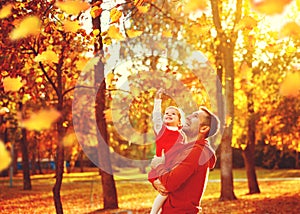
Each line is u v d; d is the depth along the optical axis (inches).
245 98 917.8
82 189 1246.9
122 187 1305.4
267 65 754.2
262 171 1931.6
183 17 543.5
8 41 275.9
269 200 796.0
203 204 773.3
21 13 267.4
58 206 350.6
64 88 684.7
